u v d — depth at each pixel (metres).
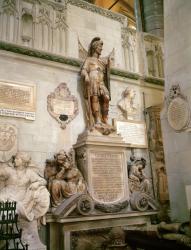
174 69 8.40
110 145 8.31
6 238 5.35
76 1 9.87
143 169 9.49
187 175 7.60
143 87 10.59
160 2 13.04
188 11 8.16
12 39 8.26
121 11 17.03
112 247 7.04
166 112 8.53
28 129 7.88
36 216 6.67
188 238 4.90
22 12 8.67
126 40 10.77
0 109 7.55
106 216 7.53
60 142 8.28
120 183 8.30
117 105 9.79
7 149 7.31
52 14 9.22
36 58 8.45
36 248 6.54
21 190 6.76
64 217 6.83
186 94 7.80
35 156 7.78
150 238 5.66
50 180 7.50
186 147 7.71
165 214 9.23
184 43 8.16
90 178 7.81
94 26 10.08
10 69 8.00
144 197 8.34
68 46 9.26
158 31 12.59
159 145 9.95
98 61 9.14
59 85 8.68
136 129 9.84
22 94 7.98
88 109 8.73
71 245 6.96
